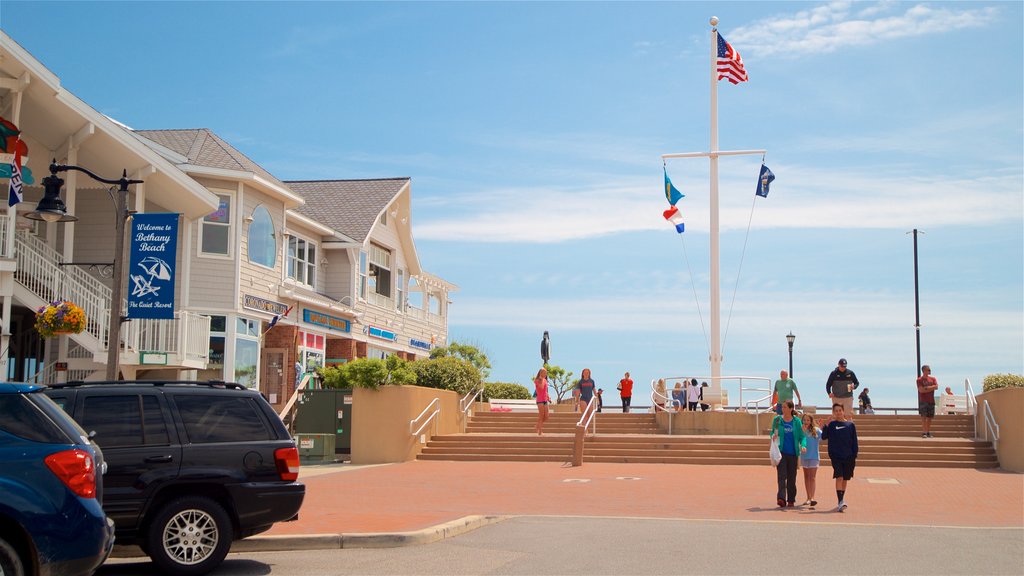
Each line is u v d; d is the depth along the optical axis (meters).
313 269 36.25
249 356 30.33
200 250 29.03
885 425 29.80
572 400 47.22
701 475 23.39
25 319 26.55
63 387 10.80
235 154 31.31
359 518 14.98
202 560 10.48
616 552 12.07
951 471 24.39
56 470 7.98
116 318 16.06
